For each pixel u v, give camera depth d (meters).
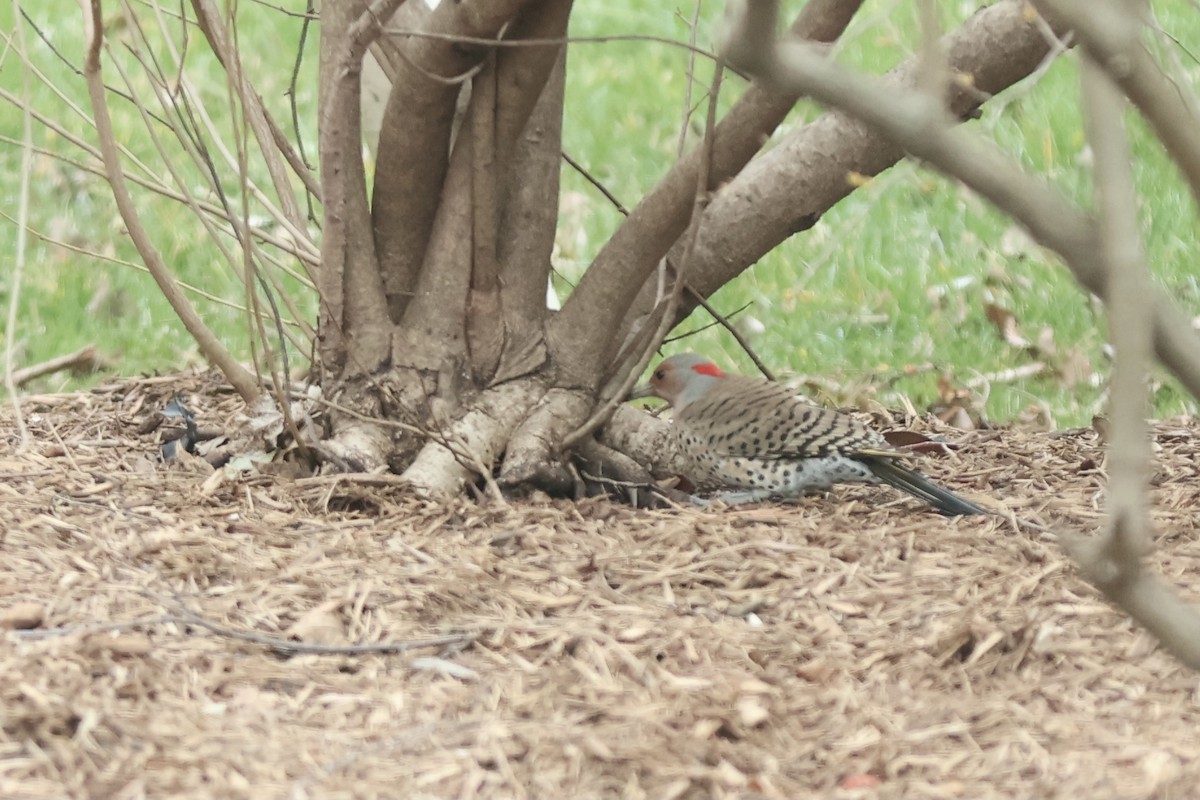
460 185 10.39
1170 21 18.48
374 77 12.62
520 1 9.20
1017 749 6.69
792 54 3.63
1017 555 9.05
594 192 19.28
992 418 14.36
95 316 16.06
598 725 6.83
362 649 7.54
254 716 6.86
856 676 7.44
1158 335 3.92
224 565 8.47
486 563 8.73
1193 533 9.62
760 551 9.09
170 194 10.70
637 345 10.74
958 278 16.88
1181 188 17.45
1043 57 10.07
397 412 10.49
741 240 11.19
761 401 10.79
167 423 11.54
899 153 10.86
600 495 10.29
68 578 8.12
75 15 22.64
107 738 6.54
